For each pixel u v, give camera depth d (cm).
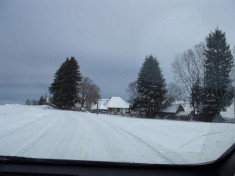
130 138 1057
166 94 4362
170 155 727
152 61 4453
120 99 7438
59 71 5712
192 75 3547
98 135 1109
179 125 1694
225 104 3161
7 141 854
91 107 7525
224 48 3297
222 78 3241
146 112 4444
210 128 1395
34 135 1009
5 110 2244
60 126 1387
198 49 3488
